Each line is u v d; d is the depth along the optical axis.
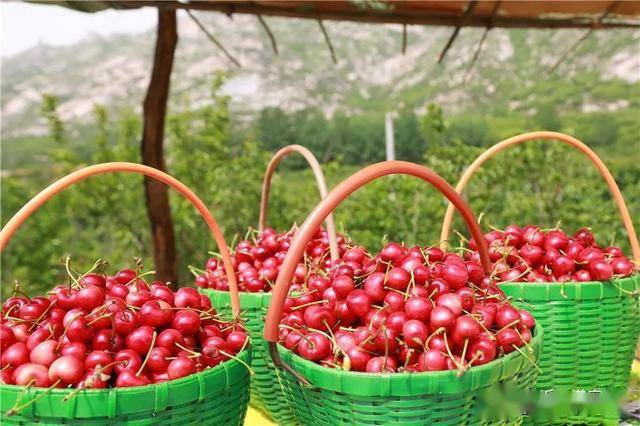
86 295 1.34
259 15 3.03
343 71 49.94
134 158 8.23
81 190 8.00
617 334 1.76
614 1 3.17
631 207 7.25
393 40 52.78
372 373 1.19
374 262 1.57
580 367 1.74
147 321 1.34
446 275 1.44
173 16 3.18
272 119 29.22
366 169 1.33
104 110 8.42
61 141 8.64
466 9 3.23
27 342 1.29
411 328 1.26
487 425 1.27
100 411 1.13
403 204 6.45
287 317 1.50
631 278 1.79
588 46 36.12
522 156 6.59
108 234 8.73
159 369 1.26
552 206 6.67
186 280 7.25
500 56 41.25
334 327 1.43
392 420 1.20
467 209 1.55
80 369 1.19
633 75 33.22
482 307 1.39
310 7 3.07
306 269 1.84
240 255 2.06
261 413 1.90
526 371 1.33
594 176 6.94
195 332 1.38
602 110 30.95
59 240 8.66
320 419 1.31
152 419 1.17
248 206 7.07
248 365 1.35
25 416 1.15
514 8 3.23
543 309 1.72
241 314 1.54
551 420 1.69
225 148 7.24
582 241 1.99
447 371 1.18
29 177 12.65
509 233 1.99
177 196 7.20
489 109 35.94
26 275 8.39
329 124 30.61
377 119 30.91
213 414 1.26
